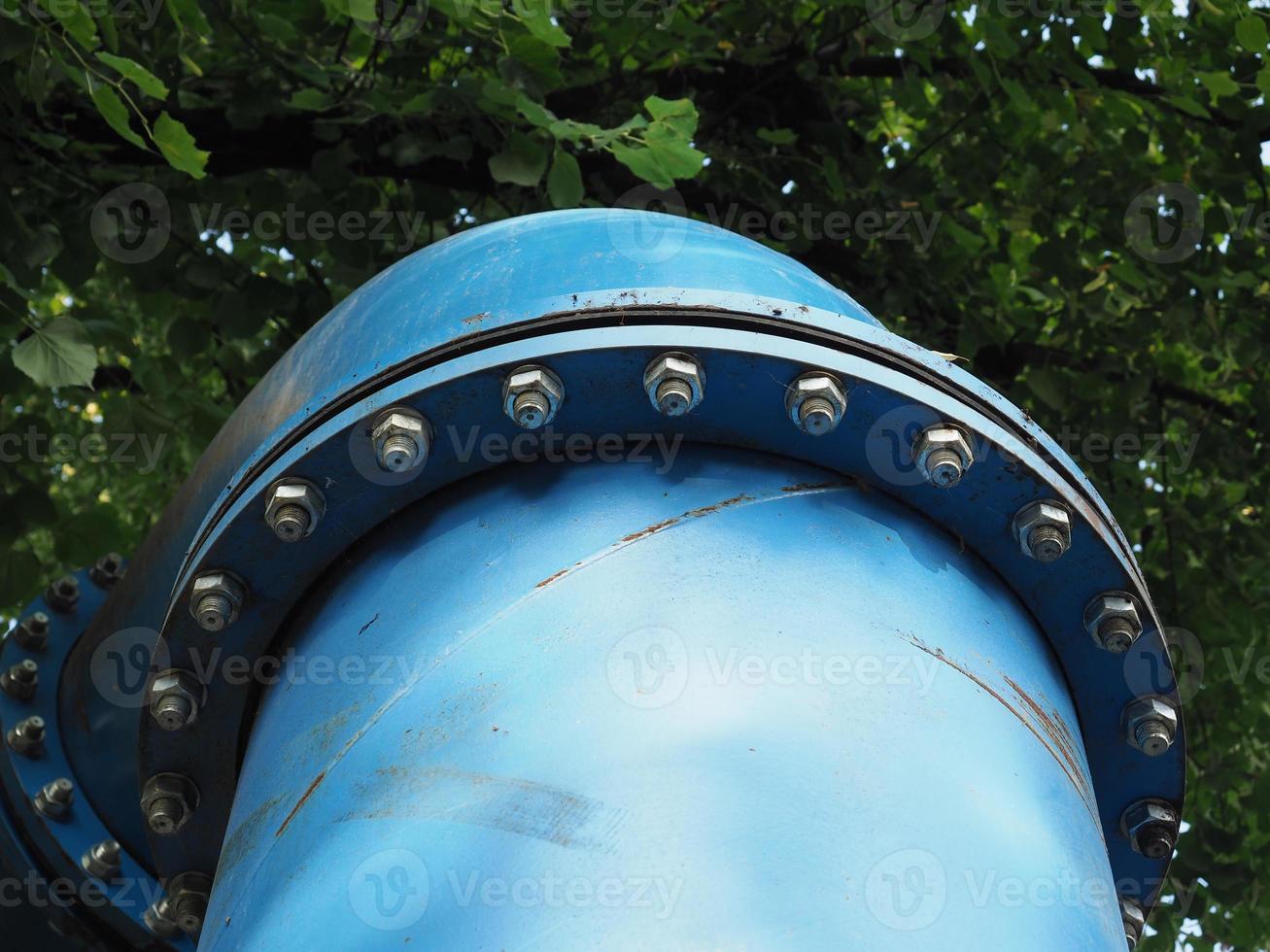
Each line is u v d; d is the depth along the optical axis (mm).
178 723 2160
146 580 2992
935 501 2018
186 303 6727
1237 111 6449
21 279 5145
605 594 1751
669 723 1578
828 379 1915
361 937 1500
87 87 4102
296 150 5742
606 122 6086
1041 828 1659
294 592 2107
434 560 1929
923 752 1622
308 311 6418
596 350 1915
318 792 1749
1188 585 7629
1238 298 6941
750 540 1833
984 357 7199
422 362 2012
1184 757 2262
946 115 7148
